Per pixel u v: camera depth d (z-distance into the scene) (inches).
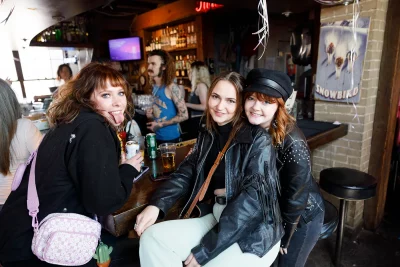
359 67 84.7
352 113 89.8
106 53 231.1
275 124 47.3
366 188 68.2
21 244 36.9
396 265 79.0
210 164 48.9
